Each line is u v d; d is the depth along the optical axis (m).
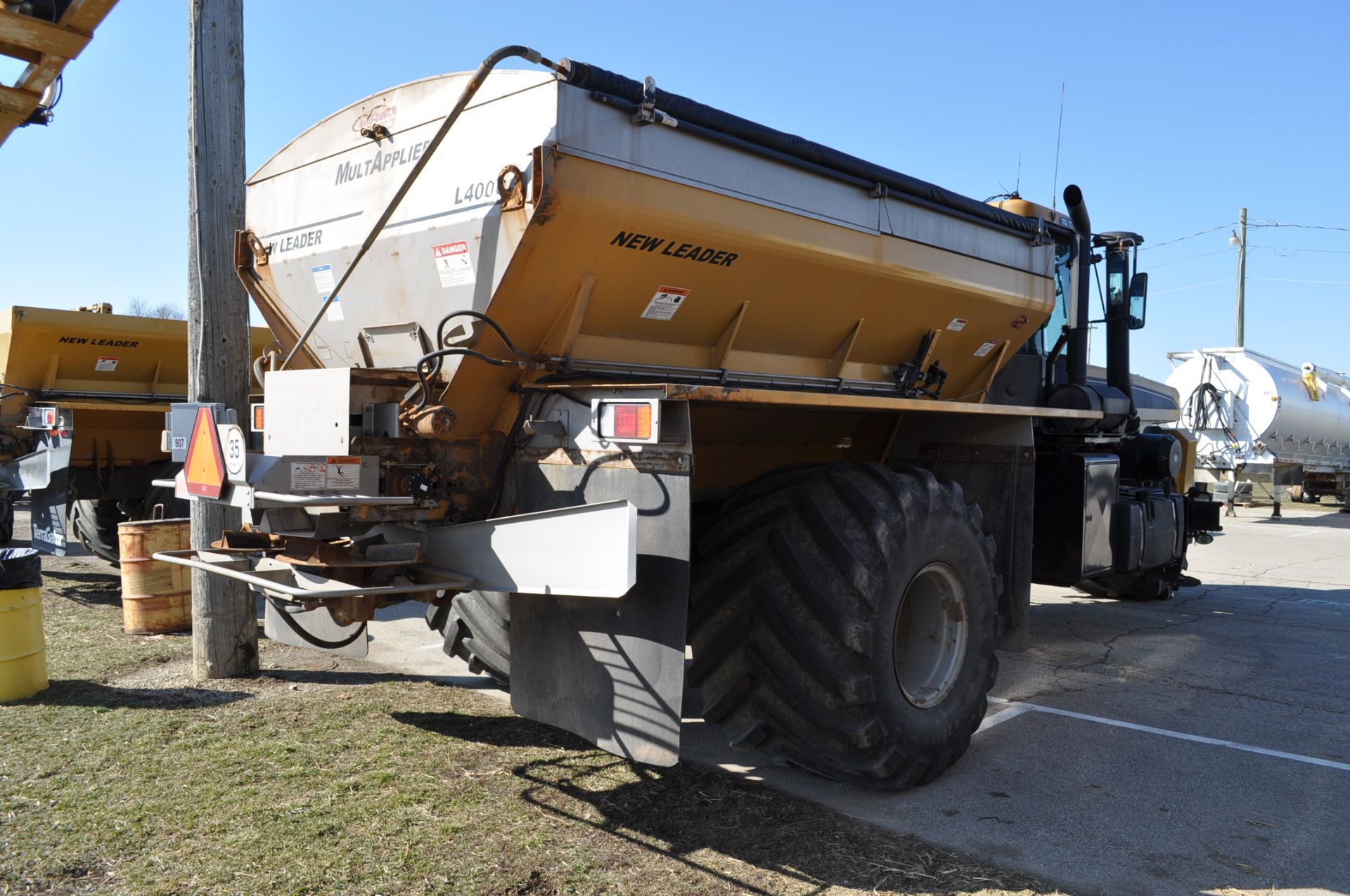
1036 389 6.48
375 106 3.87
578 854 3.13
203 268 5.00
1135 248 7.33
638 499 3.23
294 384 3.38
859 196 4.43
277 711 4.63
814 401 3.62
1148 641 6.85
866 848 3.24
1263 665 6.11
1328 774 4.09
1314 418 19.88
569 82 3.17
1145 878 3.09
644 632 3.21
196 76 4.95
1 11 4.07
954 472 5.25
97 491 8.43
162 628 6.43
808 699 3.45
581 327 3.68
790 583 3.50
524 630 3.66
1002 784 3.94
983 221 5.27
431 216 3.55
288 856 3.07
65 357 8.58
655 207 3.46
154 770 3.81
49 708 4.66
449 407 3.46
